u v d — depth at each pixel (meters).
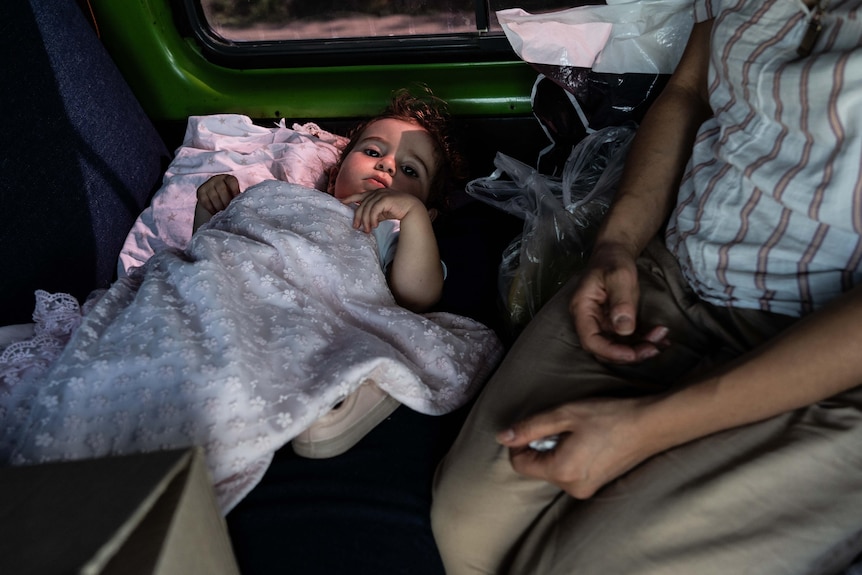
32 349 1.17
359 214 1.36
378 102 1.91
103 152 1.67
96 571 0.55
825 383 0.78
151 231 1.71
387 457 1.13
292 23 1.83
